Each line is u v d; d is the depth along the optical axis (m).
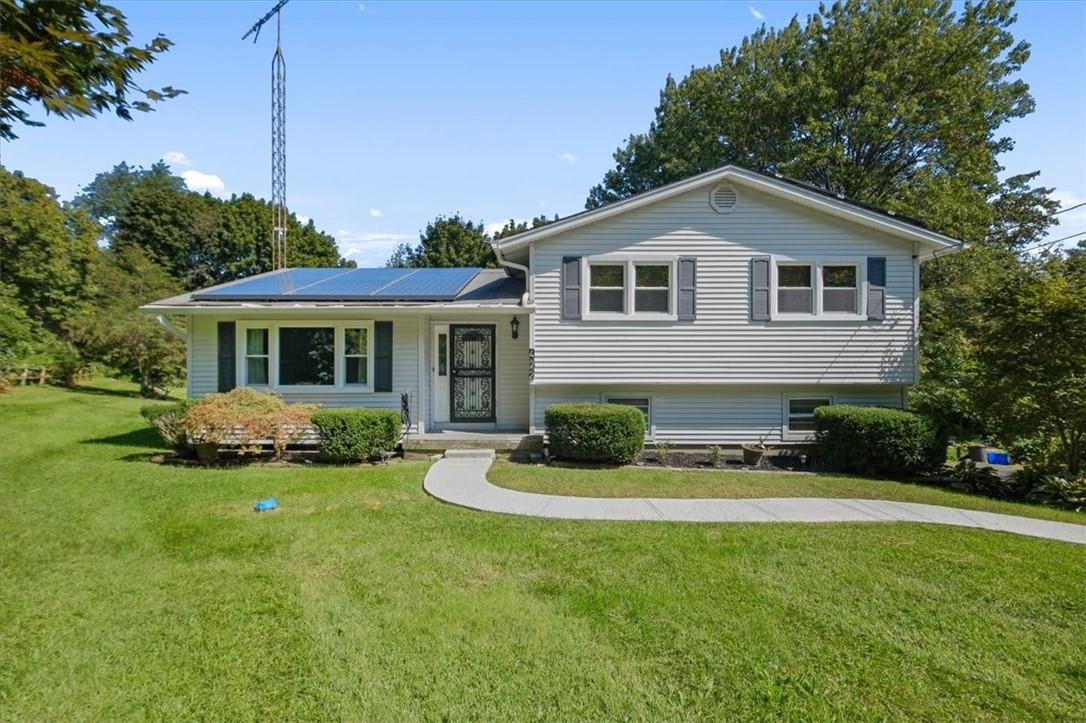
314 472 9.02
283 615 4.02
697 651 3.57
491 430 12.00
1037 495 8.34
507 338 12.22
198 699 3.04
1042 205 24.47
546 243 11.14
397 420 10.30
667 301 11.16
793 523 6.46
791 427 11.45
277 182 19.73
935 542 5.80
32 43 2.51
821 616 4.06
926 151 21.64
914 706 3.05
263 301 11.30
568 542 5.67
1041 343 8.95
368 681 3.22
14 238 23.33
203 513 6.61
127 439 12.32
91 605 4.15
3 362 20.69
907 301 11.13
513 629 3.83
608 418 9.81
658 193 10.88
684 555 5.30
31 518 6.36
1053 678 3.34
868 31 21.27
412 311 10.95
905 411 10.03
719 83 25.34
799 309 11.17
